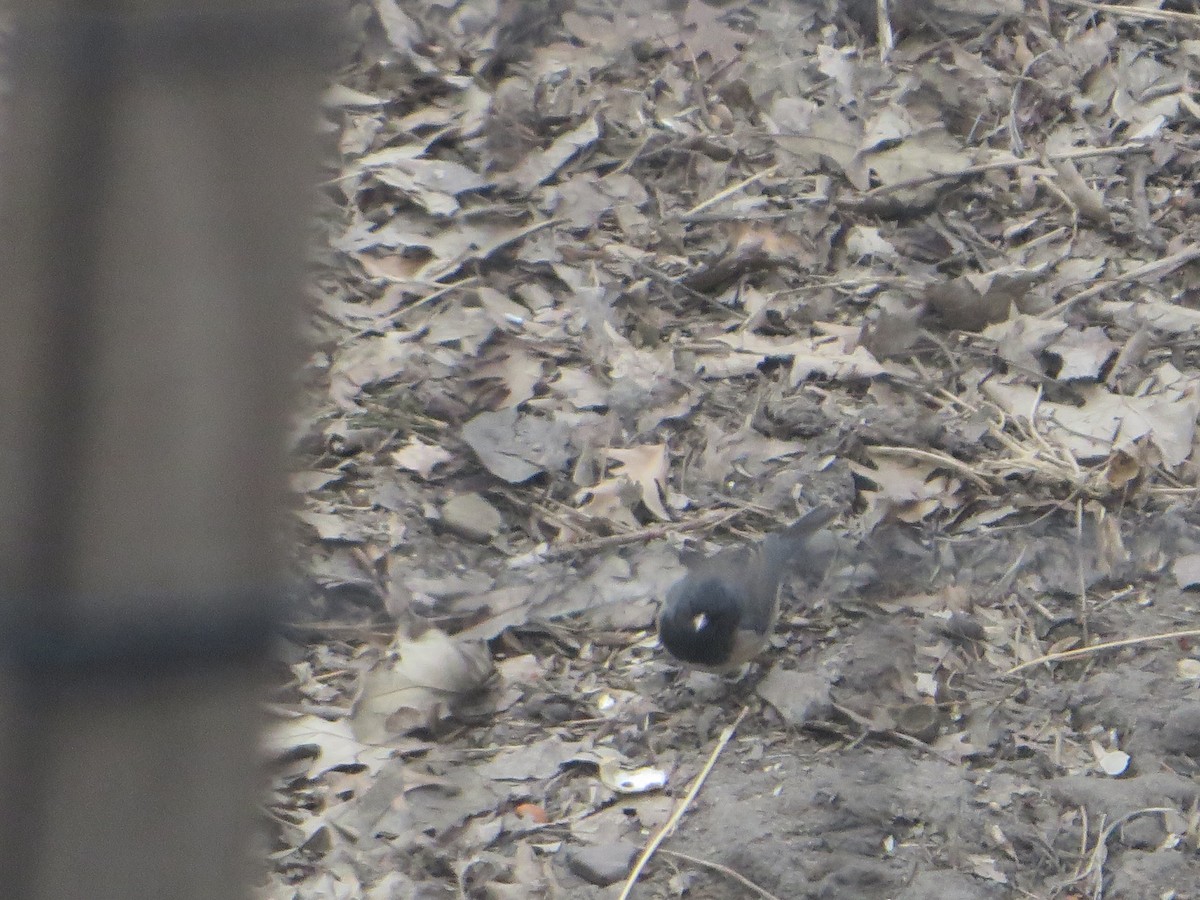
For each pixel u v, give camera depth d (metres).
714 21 13.85
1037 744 7.79
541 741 7.76
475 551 8.99
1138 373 10.56
